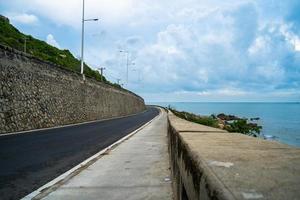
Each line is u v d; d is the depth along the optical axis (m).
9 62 22.42
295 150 2.76
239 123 25.59
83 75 40.75
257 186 1.60
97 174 8.41
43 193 6.49
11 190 6.75
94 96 44.75
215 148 2.93
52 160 10.61
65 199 6.08
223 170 1.98
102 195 6.34
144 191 6.59
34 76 26.28
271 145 3.17
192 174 2.55
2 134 19.27
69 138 17.92
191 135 4.57
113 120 41.81
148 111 89.44
